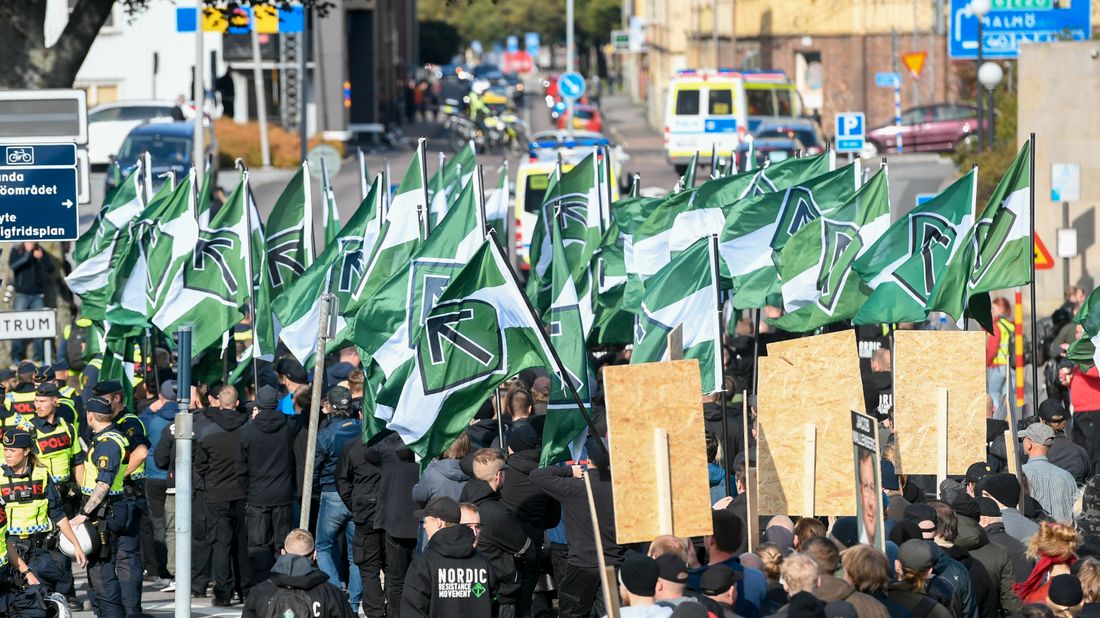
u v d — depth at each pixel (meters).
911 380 31.33
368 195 46.66
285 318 45.75
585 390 35.12
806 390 27.47
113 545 36.09
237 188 45.84
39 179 45.03
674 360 27.17
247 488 38.69
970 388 31.28
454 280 32.97
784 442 27.52
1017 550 28.62
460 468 33.22
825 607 21.67
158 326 46.16
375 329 35.81
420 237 43.34
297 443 38.72
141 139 110.69
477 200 36.28
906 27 157.62
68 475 37.47
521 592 31.77
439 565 28.59
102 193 116.12
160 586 42.53
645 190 111.56
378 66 183.88
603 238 49.09
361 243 46.34
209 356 47.97
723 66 168.12
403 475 34.59
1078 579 24.94
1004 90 118.25
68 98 45.59
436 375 33.28
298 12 110.06
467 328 33.25
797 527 26.38
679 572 23.19
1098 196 74.75
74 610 38.91
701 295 36.12
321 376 34.66
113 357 48.72
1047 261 55.81
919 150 133.00
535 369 52.28
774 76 119.88
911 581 24.25
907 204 100.00
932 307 40.78
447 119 195.25
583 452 37.03
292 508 38.72
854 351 27.38
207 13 85.44
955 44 99.50
